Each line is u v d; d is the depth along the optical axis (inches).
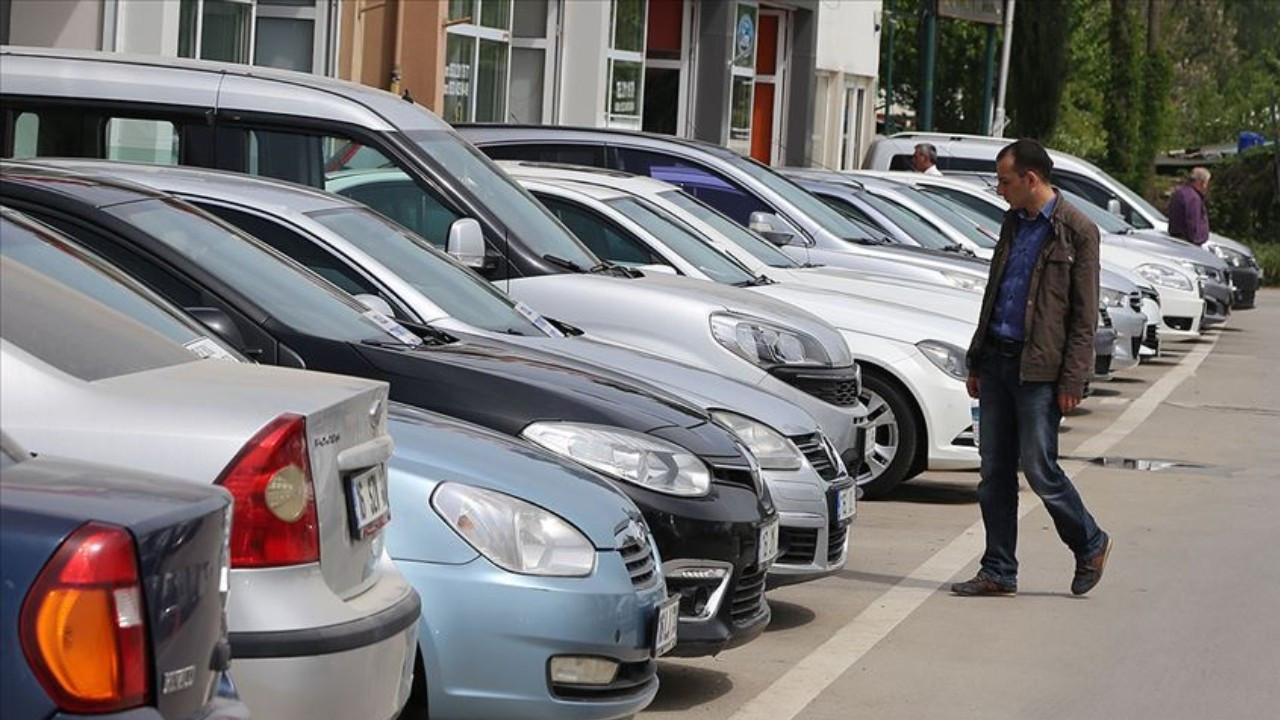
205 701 178.9
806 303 591.5
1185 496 631.8
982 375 463.2
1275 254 2003.0
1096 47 2957.7
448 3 1205.1
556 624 281.6
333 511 230.8
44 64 512.4
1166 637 425.1
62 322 230.7
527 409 335.3
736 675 381.4
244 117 500.7
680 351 488.1
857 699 366.0
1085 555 461.7
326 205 410.6
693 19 1627.7
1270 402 932.6
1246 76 3782.0
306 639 222.4
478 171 511.8
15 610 162.1
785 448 407.5
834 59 1974.7
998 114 2046.0
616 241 575.2
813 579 411.2
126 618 165.8
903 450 587.8
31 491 169.5
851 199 938.1
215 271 328.2
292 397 226.7
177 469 214.1
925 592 467.2
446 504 279.7
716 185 751.1
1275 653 413.4
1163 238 1258.0
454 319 394.9
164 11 867.4
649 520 335.3
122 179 375.6
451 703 279.3
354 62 1065.5
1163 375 1038.4
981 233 1016.2
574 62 1380.4
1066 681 383.9
